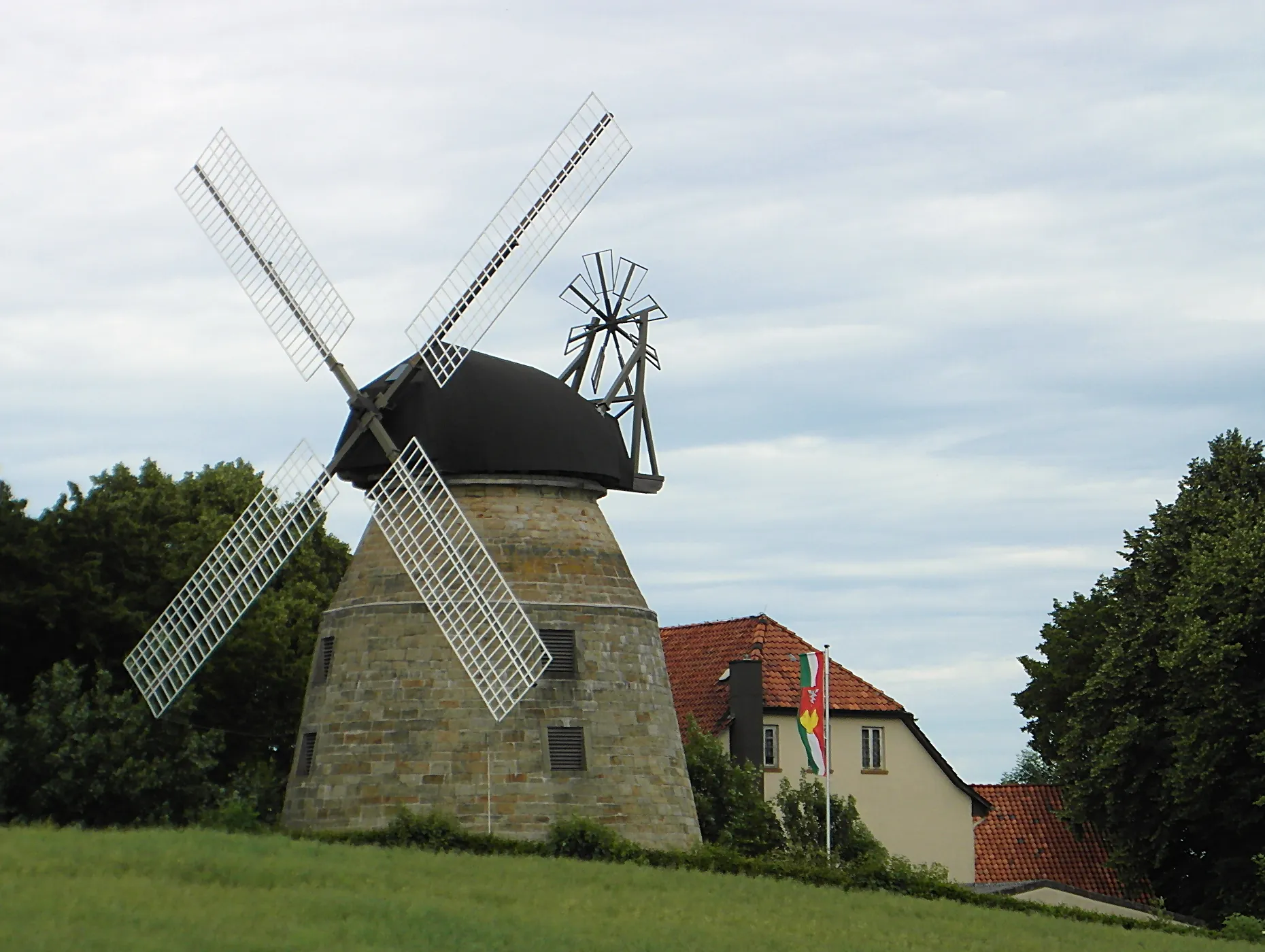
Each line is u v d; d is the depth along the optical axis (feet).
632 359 152.05
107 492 177.78
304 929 87.81
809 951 98.73
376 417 144.15
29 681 154.81
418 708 139.23
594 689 142.10
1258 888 171.53
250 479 210.59
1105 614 204.13
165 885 99.25
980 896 147.43
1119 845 183.52
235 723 175.22
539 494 145.48
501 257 145.38
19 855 105.29
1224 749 169.37
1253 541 175.32
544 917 101.04
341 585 148.87
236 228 150.71
